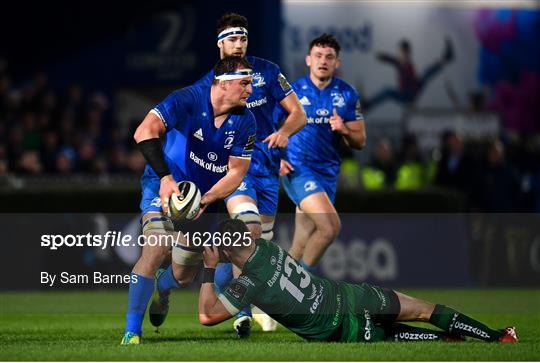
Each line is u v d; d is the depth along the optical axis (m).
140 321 27.61
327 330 27.09
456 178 60.19
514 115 77.88
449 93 76.88
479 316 40.53
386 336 27.69
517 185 59.16
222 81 27.14
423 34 76.25
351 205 53.91
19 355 24.81
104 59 66.88
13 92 63.53
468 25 77.12
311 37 73.81
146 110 66.50
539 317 40.06
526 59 78.00
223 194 28.16
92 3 66.56
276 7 60.69
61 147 60.97
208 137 27.84
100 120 64.38
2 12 67.00
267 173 34.09
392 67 75.69
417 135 76.00
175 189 26.64
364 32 75.12
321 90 36.53
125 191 51.72
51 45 67.12
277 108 35.50
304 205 35.84
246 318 30.47
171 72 66.00
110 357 24.45
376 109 75.50
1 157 57.56
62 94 67.12
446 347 26.23
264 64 33.38
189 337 30.81
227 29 31.84
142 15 66.19
